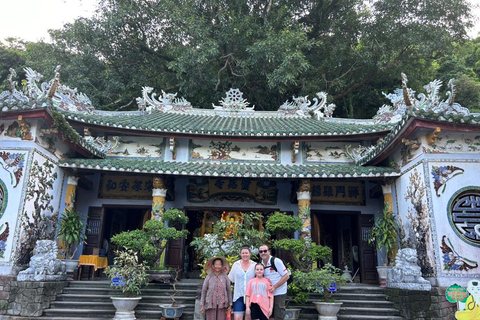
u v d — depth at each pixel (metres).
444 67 28.84
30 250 9.30
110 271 8.73
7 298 8.45
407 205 10.34
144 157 13.58
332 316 8.52
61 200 10.98
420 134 9.56
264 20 23.41
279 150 13.81
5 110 9.12
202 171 11.20
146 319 8.77
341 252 16.73
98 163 11.04
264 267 6.04
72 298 9.33
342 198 13.41
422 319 8.18
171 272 10.66
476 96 25.88
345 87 25.28
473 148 9.38
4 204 9.03
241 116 16.95
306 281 8.60
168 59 25.98
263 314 5.47
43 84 10.35
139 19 23.69
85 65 23.19
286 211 13.50
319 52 25.27
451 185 9.14
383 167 11.52
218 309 5.84
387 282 9.88
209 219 16.23
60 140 10.96
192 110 16.81
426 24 22.72
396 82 25.84
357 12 25.83
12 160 9.34
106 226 15.40
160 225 10.09
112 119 13.33
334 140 13.54
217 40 22.47
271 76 20.50
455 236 8.77
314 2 25.48
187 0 23.41
